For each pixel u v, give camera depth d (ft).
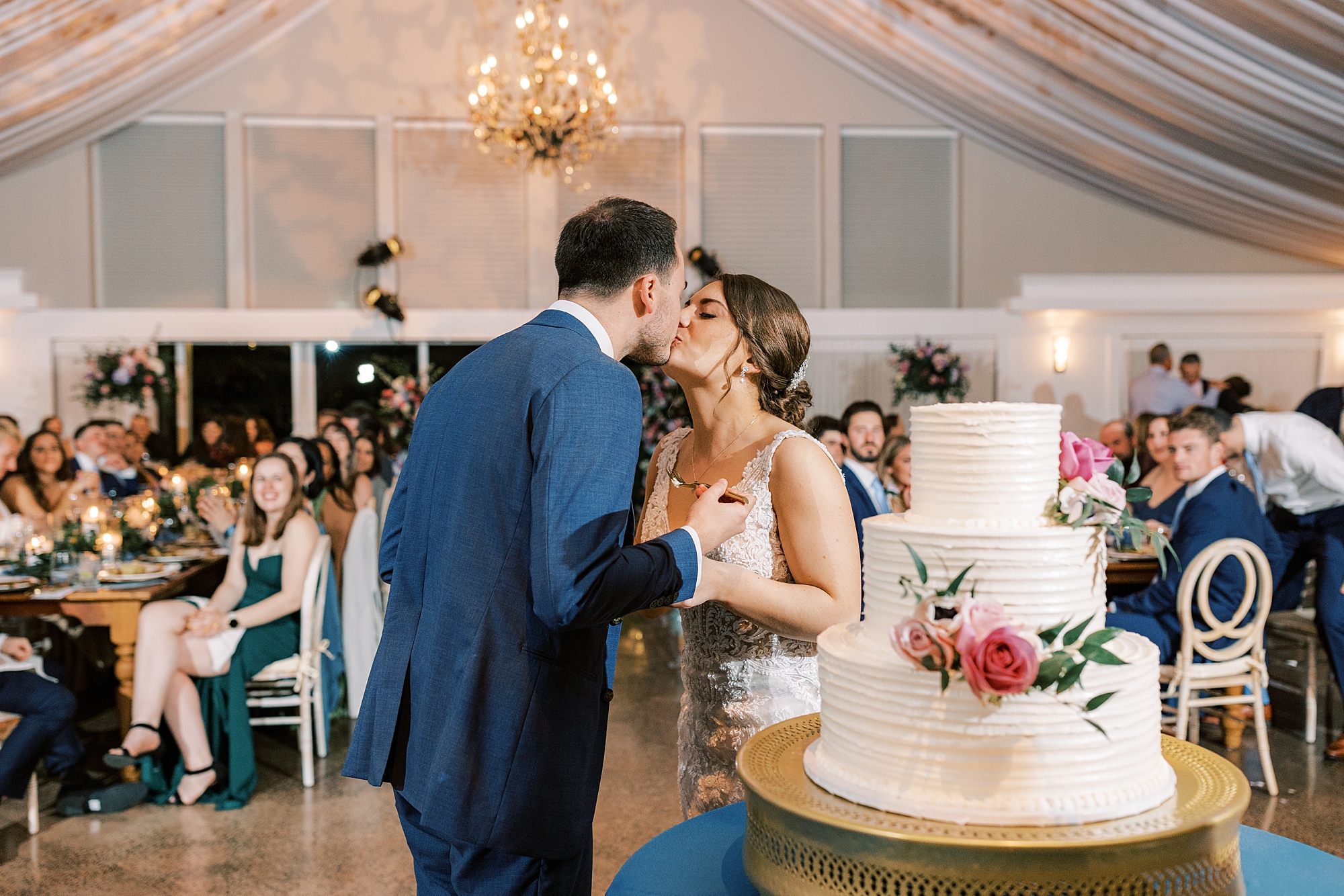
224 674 12.43
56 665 12.12
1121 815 3.31
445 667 4.43
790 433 5.42
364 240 29.94
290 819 11.60
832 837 3.29
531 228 30.19
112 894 9.65
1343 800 11.64
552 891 4.47
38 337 28.22
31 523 15.97
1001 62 26.20
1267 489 14.76
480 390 4.58
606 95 25.64
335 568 16.58
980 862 3.07
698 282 30.32
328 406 29.63
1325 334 30.55
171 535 19.07
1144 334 30.55
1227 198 28.32
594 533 4.12
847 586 5.20
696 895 3.72
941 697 3.43
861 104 31.01
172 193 29.32
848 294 31.45
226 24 27.12
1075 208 31.45
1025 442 3.69
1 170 27.99
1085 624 3.40
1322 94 21.76
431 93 29.81
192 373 29.19
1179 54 22.44
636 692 16.52
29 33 22.85
